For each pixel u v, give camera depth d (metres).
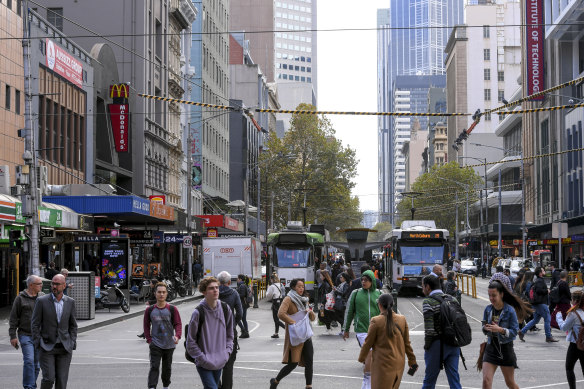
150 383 13.22
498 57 161.00
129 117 57.78
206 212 87.00
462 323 11.34
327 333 24.89
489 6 162.62
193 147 81.44
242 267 46.22
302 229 47.09
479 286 60.00
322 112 21.72
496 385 14.35
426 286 11.68
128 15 61.34
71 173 46.75
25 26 28.62
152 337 13.32
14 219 31.11
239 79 124.75
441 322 11.38
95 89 52.06
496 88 160.50
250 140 112.88
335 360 18.23
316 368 16.84
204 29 86.50
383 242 59.44
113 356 19.55
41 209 31.53
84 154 49.62
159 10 66.56
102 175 53.06
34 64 40.97
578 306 12.83
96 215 42.19
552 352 19.48
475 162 147.12
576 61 76.06
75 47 48.53
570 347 12.88
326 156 103.44
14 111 38.03
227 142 100.62
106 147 53.97
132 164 58.72
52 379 12.06
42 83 42.47
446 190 116.56
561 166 77.94
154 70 64.81
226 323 10.62
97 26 61.47
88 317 29.94
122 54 61.22
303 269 43.81
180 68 75.44
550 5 77.62
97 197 39.44
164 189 67.81
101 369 17.00
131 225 51.84
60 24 61.53
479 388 14.05
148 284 41.28
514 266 63.72
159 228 55.31
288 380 15.14
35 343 12.02
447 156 176.75
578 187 72.44
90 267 44.72
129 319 32.62
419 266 45.38
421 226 47.81
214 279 10.57
